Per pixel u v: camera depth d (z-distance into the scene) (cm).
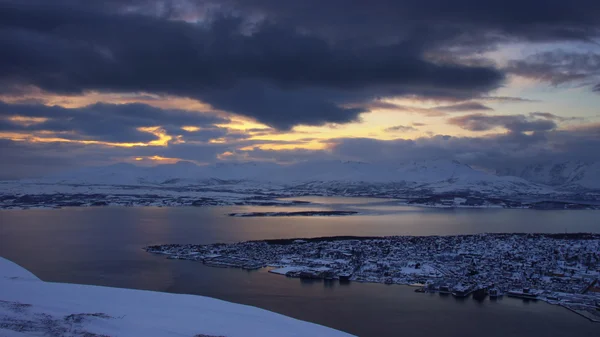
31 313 7419
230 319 8156
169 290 15000
